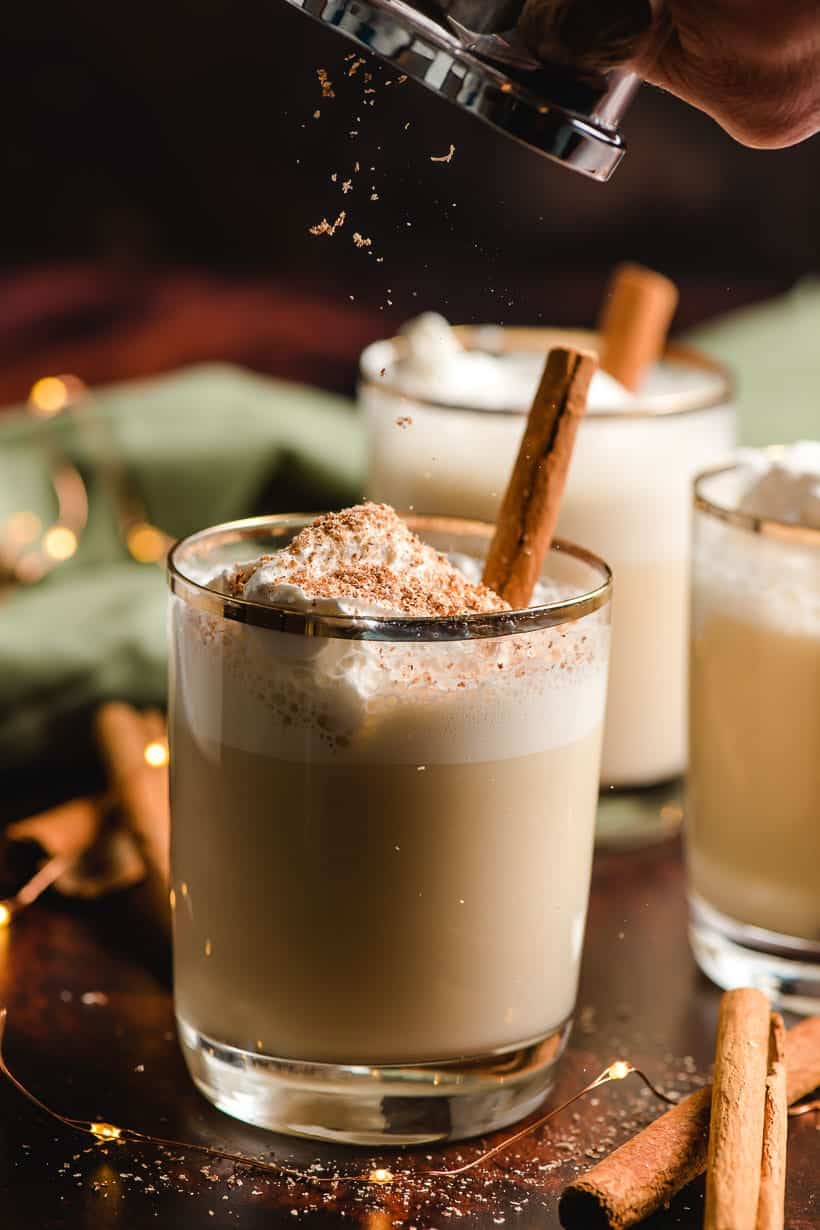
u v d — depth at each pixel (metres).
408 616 0.48
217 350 1.17
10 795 0.66
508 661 0.48
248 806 0.49
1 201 1.28
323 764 0.48
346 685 0.48
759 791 0.55
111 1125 0.51
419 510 0.62
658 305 0.65
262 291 1.28
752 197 1.30
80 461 0.75
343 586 0.49
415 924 0.49
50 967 0.58
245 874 0.49
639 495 0.62
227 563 0.52
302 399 0.80
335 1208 0.49
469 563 0.53
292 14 1.25
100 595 0.69
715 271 1.32
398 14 0.48
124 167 1.28
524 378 0.65
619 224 1.30
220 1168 0.50
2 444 0.75
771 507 0.56
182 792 0.50
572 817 0.50
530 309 1.23
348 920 0.49
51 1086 0.53
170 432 0.76
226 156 1.29
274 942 0.49
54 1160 0.50
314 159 1.28
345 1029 0.49
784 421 0.81
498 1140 0.51
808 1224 0.49
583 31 0.48
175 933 0.52
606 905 0.62
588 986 0.58
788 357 0.92
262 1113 0.51
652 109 1.28
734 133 0.52
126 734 0.63
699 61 0.50
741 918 0.56
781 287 1.31
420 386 0.64
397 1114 0.50
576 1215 0.49
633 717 0.64
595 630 0.50
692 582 0.57
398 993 0.49
